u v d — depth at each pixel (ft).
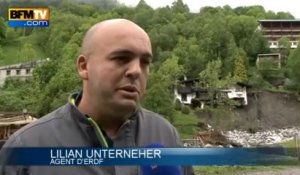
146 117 6.33
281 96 294.66
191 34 358.84
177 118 216.13
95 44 5.41
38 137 5.62
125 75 5.30
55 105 116.88
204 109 242.17
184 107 238.07
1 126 74.95
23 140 5.67
